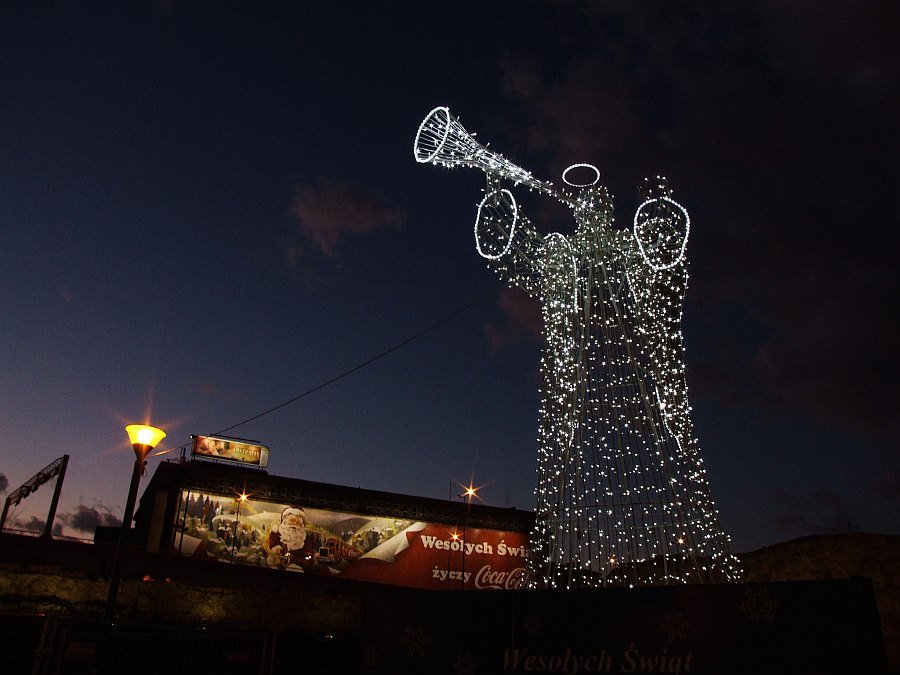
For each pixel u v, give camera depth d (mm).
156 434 11102
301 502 25391
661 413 13758
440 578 26188
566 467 13984
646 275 14688
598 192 15500
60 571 16016
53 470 21984
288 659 16797
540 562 14078
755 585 6672
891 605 15633
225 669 9281
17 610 14984
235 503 24453
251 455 26797
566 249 15367
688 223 14438
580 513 13617
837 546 17266
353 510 26031
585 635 7004
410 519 26719
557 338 15195
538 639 7117
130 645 8812
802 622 6418
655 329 14391
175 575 19953
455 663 7246
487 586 26641
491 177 15461
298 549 24719
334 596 19312
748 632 6539
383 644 7480
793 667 6328
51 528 20297
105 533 28000
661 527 12953
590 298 14883
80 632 8547
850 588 6387
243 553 23922
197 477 24328
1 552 18031
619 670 6793
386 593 7676
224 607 17641
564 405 14477
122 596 16453
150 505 25719
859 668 6160
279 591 18688
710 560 12664
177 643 9109
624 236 15000
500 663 7133
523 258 15664
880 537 17312
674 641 6727
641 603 6953
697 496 13141
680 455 13477
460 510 27547
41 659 7918
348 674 16375
